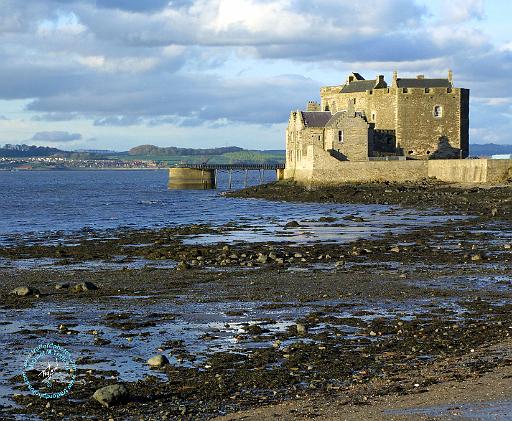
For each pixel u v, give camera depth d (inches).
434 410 790.5
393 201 4136.3
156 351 1097.4
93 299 1486.2
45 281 1718.8
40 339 1166.3
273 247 2321.6
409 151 5585.6
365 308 1384.1
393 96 5585.6
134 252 2258.9
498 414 768.9
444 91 5600.4
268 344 1132.5
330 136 5172.2
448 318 1293.1
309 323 1259.8
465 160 4753.9
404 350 1075.3
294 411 817.5
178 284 1658.5
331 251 2199.8
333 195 4554.6
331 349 1092.5
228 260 2028.8
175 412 838.5
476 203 3752.5
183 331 1214.9
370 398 853.2
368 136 5275.6
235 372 985.5
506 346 1077.1
